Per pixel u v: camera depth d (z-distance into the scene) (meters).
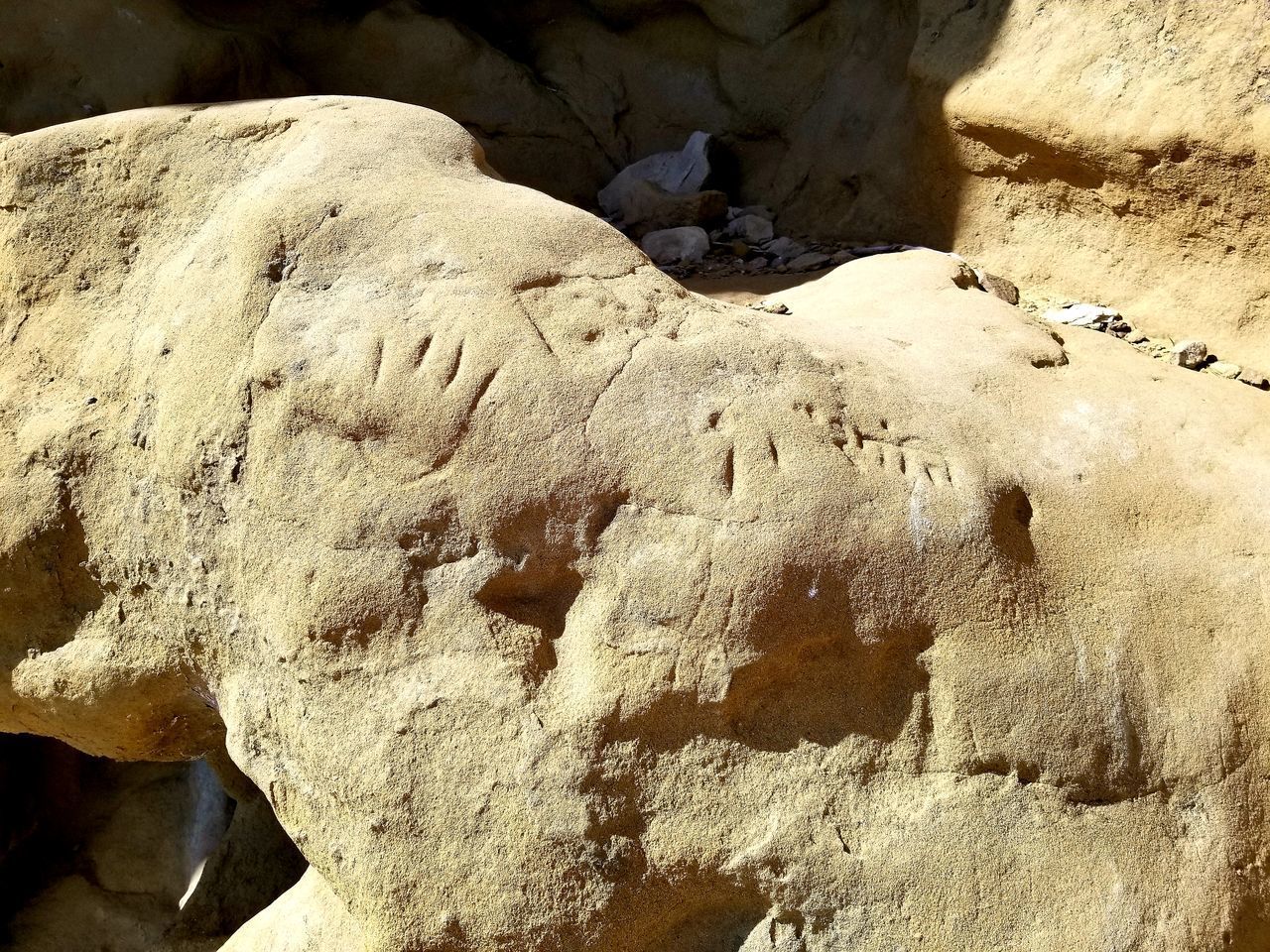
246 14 5.41
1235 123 3.44
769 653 2.21
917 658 2.29
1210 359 3.57
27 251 2.91
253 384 2.42
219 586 2.43
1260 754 2.39
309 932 2.39
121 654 2.67
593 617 2.26
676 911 2.19
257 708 2.38
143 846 4.44
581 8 5.84
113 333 2.77
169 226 2.85
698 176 5.26
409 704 2.20
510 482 2.27
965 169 4.32
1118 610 2.45
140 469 2.59
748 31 5.37
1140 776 2.31
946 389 2.74
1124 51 3.79
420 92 5.48
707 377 2.41
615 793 2.17
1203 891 2.24
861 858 2.16
